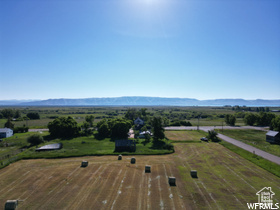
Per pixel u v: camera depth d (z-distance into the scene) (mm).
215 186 28844
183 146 55281
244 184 29641
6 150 48938
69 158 42344
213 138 63656
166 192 26750
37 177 31562
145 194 26094
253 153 45625
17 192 26516
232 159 42688
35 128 86562
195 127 94812
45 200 24438
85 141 60719
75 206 23125
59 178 31141
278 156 43562
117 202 24000
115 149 49562
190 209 22719
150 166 35000
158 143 59094
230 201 24578
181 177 32188
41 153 45562
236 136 70062
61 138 64812
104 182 29734
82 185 28641
